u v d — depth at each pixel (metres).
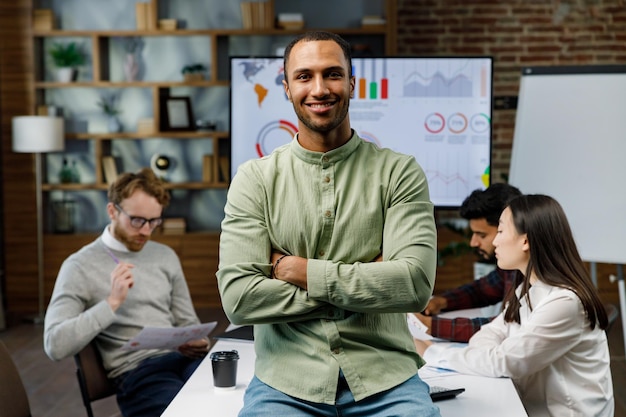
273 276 2.21
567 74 4.77
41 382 5.52
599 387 2.69
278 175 2.28
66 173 8.04
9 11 7.84
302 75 2.18
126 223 3.44
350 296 2.12
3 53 7.88
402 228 2.20
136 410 3.18
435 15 8.30
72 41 8.09
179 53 8.12
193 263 7.98
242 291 2.19
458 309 3.67
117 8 8.09
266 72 4.93
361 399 2.12
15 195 7.94
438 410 2.12
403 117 4.96
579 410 2.65
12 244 7.93
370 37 8.02
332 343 2.15
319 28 8.06
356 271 2.13
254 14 7.90
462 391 2.43
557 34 8.27
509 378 2.64
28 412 2.76
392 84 4.94
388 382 2.14
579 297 2.65
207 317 7.50
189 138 8.23
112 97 8.16
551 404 2.67
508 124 8.36
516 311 2.82
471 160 4.99
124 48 8.12
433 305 3.59
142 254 3.54
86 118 8.18
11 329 7.18
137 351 3.38
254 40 8.09
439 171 4.99
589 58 8.27
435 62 4.92
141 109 8.21
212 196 8.33
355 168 2.27
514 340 2.64
